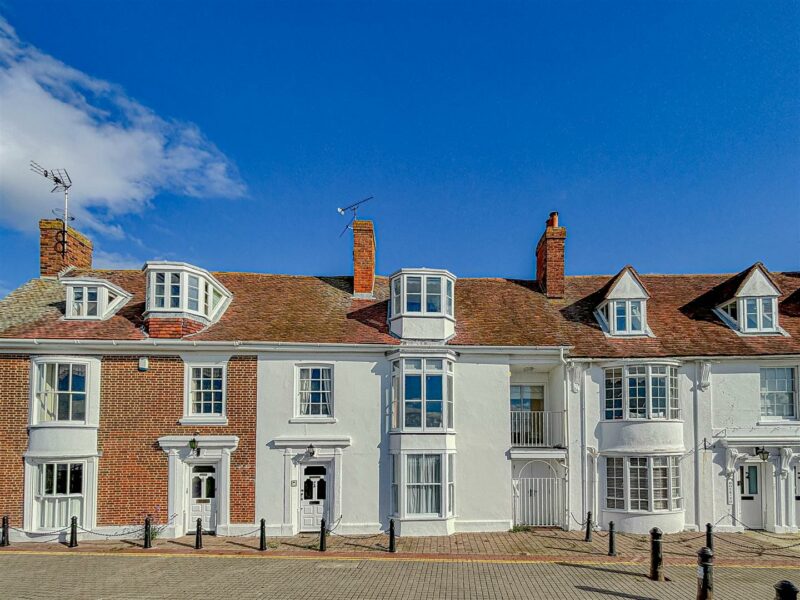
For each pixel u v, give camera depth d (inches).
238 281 770.8
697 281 794.8
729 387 639.8
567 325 703.1
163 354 618.2
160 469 602.5
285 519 604.1
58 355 598.5
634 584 444.5
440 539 585.9
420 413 617.3
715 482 628.1
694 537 595.8
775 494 621.6
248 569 481.4
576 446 639.1
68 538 580.7
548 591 426.6
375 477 618.8
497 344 650.2
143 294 718.5
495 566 491.5
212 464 616.1
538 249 818.8
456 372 644.7
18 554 530.6
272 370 625.6
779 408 642.8
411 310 656.4
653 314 720.3
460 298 759.7
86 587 434.3
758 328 673.0
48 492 585.6
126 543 572.4
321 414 629.3
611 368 644.7
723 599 413.4
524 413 681.6
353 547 553.6
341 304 727.7
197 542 548.7
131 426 605.0
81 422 592.7
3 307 669.3
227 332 645.3
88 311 654.5
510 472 632.4
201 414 616.1
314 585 437.7
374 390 632.4
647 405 621.9
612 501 629.3
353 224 764.6
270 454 612.1
